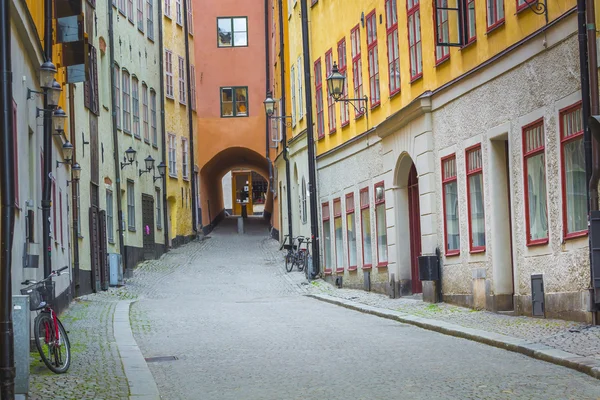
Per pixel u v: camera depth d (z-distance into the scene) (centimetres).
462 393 912
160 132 4397
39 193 1606
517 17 1574
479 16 1744
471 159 1816
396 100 2281
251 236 5244
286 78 3928
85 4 2809
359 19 2605
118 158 3369
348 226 2816
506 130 1639
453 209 1925
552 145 1459
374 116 2489
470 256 1825
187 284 3127
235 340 1494
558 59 1432
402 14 2211
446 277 1958
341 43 2816
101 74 3212
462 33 1800
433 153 2012
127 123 3684
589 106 1318
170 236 4597
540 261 1518
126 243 3475
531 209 1564
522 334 1312
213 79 5447
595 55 1303
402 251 2308
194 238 4994
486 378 995
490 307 1722
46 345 1105
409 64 2172
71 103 2380
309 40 3209
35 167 1495
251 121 5438
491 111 1703
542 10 1476
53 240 1811
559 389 904
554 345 1162
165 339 1542
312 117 3203
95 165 2894
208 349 1383
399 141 2234
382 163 2428
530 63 1533
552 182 1464
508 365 1084
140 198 3834
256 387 1012
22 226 1283
